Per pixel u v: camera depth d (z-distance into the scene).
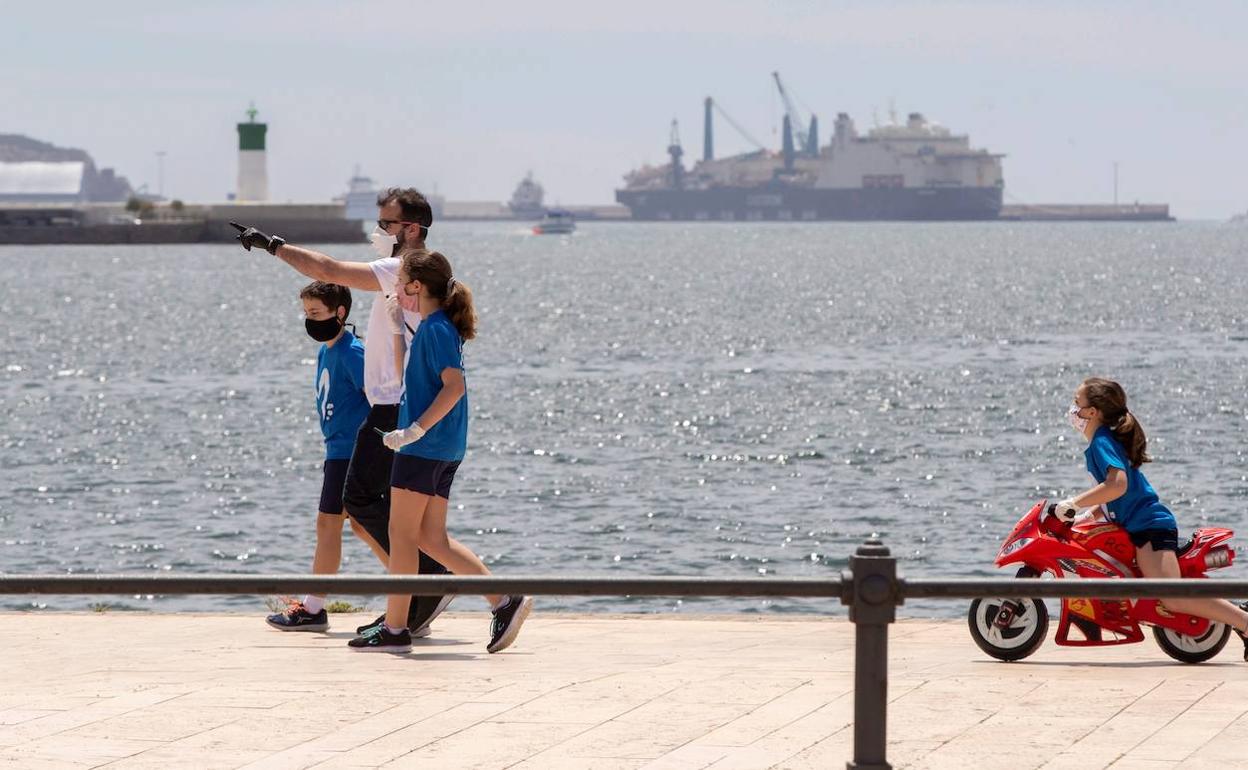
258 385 89.44
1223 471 56.75
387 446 19.81
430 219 21.52
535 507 50.69
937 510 49.84
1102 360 103.06
